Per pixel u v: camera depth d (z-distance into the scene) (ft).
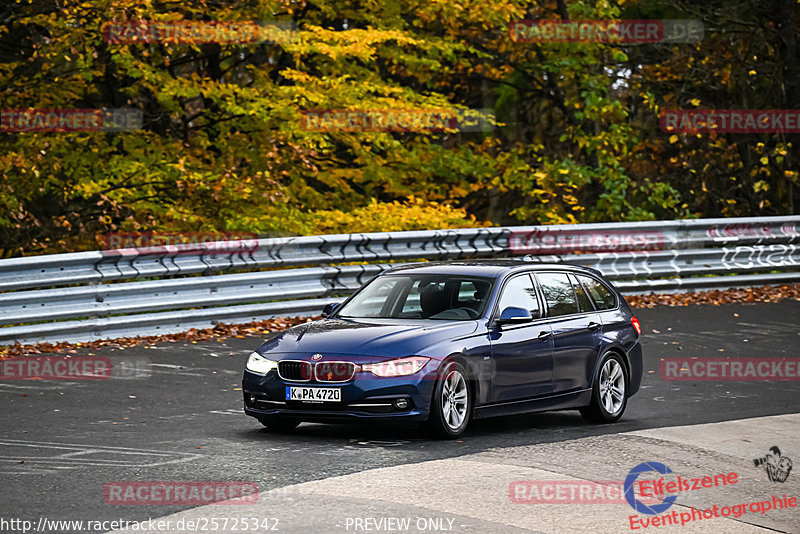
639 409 111.04
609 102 249.96
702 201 294.66
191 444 86.12
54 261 137.08
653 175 293.84
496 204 311.68
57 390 109.09
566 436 94.27
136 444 85.46
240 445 86.17
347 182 232.32
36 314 134.82
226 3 198.90
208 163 203.31
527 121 306.55
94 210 199.52
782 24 282.77
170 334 145.18
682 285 203.31
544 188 235.61
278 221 185.57
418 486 71.87
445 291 99.50
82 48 185.57
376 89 202.90
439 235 181.57
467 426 100.37
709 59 287.48
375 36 196.75
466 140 279.90
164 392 110.01
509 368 96.17
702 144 284.82
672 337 157.38
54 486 70.79
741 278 209.36
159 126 209.36
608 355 105.91
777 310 185.26
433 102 211.20
